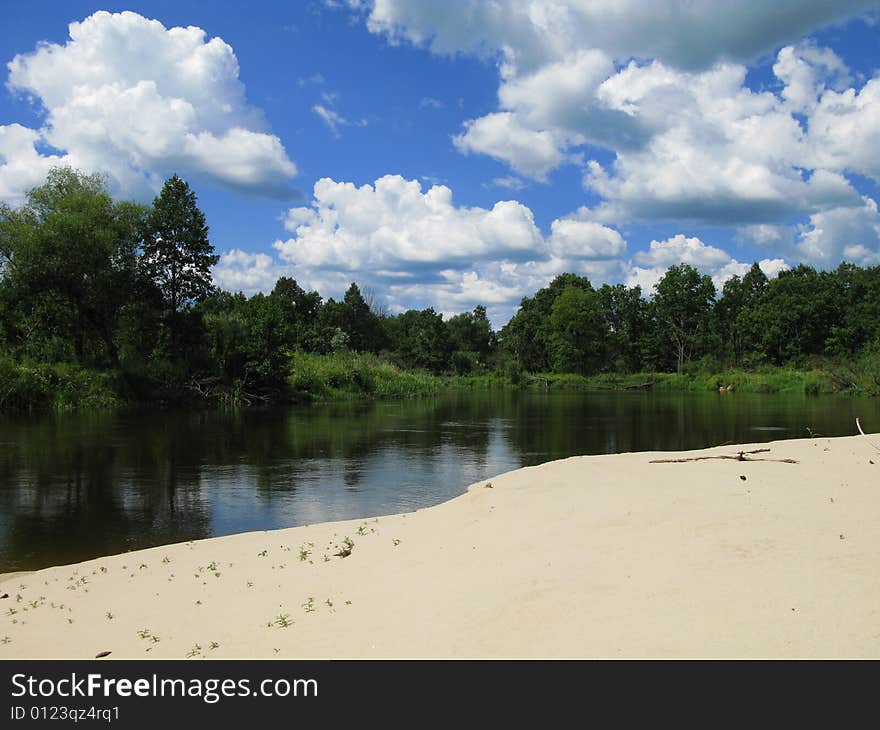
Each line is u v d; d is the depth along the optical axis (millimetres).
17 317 46219
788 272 114250
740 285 109562
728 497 10898
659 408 46344
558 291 122375
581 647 5539
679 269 104000
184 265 53906
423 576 8055
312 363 60000
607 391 77625
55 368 42656
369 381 61781
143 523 13914
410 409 46219
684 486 12312
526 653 5566
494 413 42406
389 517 12719
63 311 46906
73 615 7805
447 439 28219
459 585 7500
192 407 46344
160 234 52719
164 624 7258
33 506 15523
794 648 5191
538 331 105438
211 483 18234
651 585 6742
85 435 29203
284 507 15289
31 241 43219
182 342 50781
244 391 50594
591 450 24359
